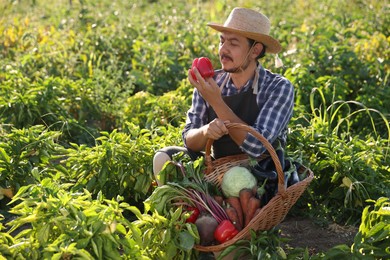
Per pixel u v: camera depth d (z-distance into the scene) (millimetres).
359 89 8125
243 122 4527
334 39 9336
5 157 5625
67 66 8703
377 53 8859
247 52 4672
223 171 4695
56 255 3854
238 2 13797
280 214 4484
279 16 12367
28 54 8703
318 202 5801
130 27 10188
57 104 7242
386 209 4352
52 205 4156
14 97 6992
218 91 4504
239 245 4371
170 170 4652
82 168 5625
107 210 4148
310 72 8164
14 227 4254
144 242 4332
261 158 4734
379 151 6027
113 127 7652
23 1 14297
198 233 4363
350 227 5473
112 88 7914
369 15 10664
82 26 10352
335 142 5965
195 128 4887
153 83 8586
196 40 9242
